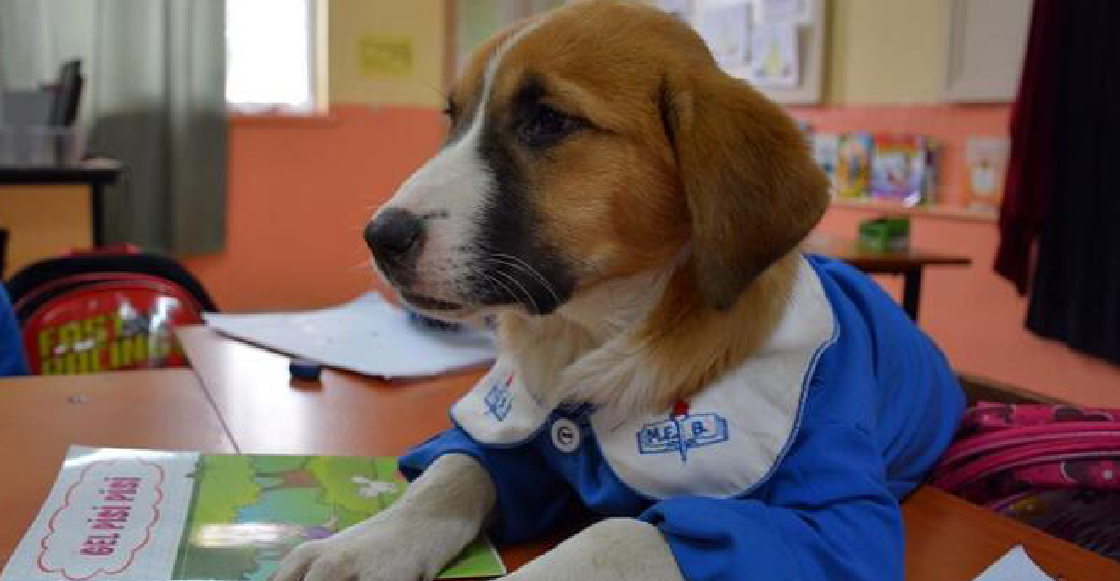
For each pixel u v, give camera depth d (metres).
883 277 3.57
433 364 1.41
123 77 3.67
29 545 0.80
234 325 1.63
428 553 0.83
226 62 3.86
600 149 0.92
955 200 3.35
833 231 3.80
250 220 4.09
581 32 0.94
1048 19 2.84
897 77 3.54
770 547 0.73
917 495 1.03
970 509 0.99
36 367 1.69
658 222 0.93
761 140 0.91
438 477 0.92
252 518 0.89
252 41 4.07
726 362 0.88
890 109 3.57
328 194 4.21
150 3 3.66
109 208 3.71
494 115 0.96
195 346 1.53
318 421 1.18
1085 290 2.86
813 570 0.74
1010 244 3.00
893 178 3.56
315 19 4.15
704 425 0.85
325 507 0.92
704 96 0.91
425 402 1.27
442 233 0.91
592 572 0.73
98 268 1.86
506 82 0.95
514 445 0.94
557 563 0.74
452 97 1.04
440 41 4.29
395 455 1.08
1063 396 3.05
